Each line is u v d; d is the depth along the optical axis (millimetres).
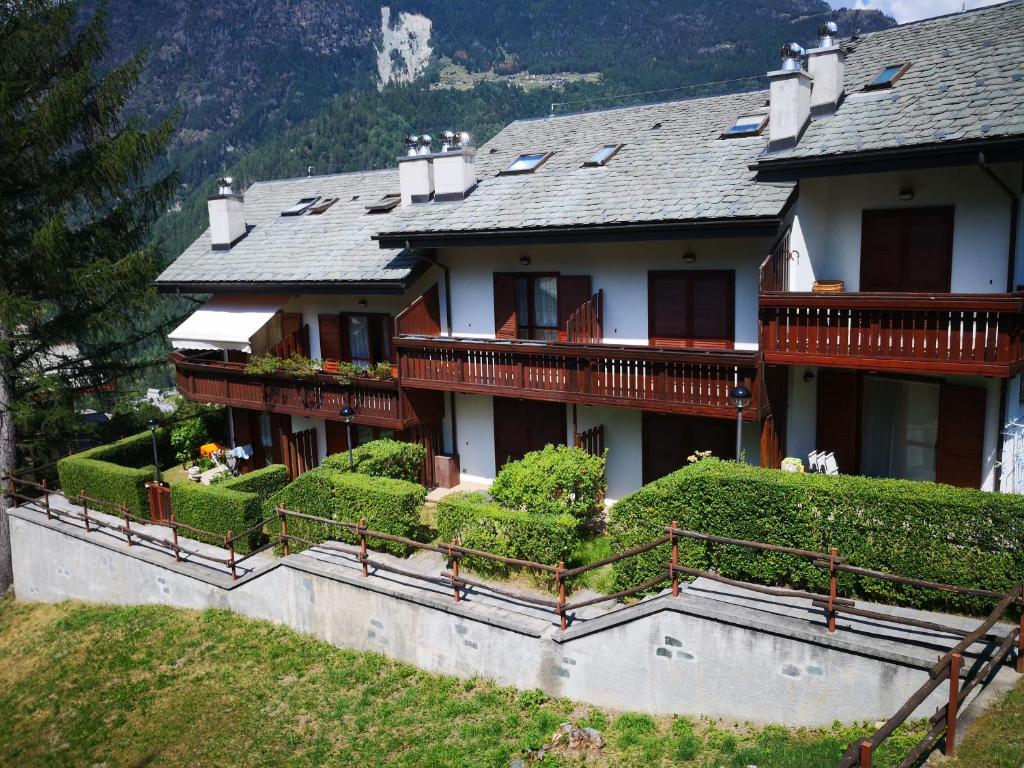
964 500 10719
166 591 19484
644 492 13109
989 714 8555
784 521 12031
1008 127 12547
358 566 15984
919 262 14945
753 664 11086
